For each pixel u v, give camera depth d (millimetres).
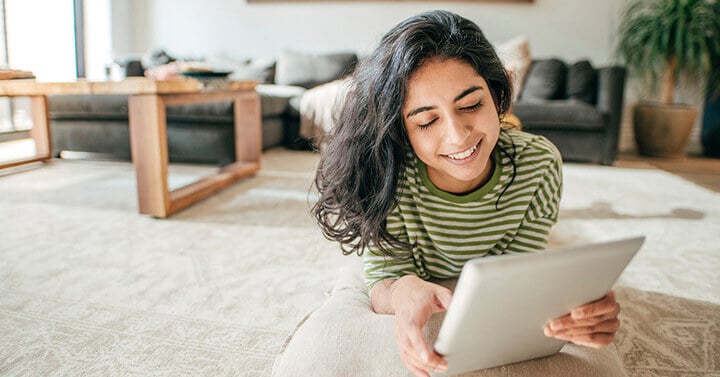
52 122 3201
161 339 1089
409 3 4324
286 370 719
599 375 684
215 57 4395
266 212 2082
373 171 787
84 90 1899
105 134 3152
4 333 1105
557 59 3801
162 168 1930
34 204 2143
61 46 4398
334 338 734
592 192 2539
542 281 515
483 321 540
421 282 741
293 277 1428
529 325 588
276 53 4621
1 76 2006
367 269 875
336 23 4473
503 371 675
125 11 4719
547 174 853
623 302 1297
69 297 1283
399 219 847
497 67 706
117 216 1997
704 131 3973
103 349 1049
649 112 3775
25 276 1408
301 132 3762
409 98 668
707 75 3650
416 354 602
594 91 3646
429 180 812
